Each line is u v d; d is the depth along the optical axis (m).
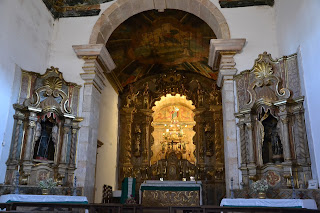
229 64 9.45
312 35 7.21
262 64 8.92
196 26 12.80
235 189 8.42
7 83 8.00
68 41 10.36
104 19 10.50
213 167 14.86
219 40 9.50
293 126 8.09
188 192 12.45
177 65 16.23
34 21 9.38
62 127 9.27
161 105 17.59
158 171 15.03
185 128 17.48
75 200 7.69
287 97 8.22
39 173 8.56
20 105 8.43
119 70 14.77
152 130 16.09
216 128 15.20
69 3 10.75
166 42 14.11
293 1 8.30
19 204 5.90
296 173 7.72
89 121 9.49
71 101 9.55
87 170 9.20
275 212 5.32
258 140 8.55
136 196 14.71
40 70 9.69
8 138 8.02
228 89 9.28
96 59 9.96
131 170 15.12
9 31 8.11
